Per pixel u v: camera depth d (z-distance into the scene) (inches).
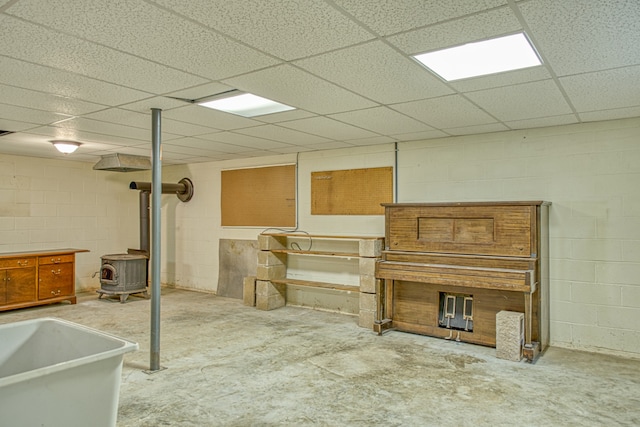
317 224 230.2
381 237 200.1
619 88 116.7
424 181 196.2
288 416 106.8
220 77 108.7
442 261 166.1
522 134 172.4
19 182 254.8
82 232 284.8
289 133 182.2
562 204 163.9
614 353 153.8
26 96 125.9
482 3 70.1
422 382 128.1
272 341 170.4
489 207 158.6
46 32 81.4
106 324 197.8
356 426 101.7
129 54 92.9
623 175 153.3
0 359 88.7
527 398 117.0
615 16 74.3
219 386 125.4
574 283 161.3
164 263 305.9
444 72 104.9
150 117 152.8
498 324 149.4
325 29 80.4
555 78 108.8
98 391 74.3
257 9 72.2
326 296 226.4
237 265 263.1
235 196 266.2
